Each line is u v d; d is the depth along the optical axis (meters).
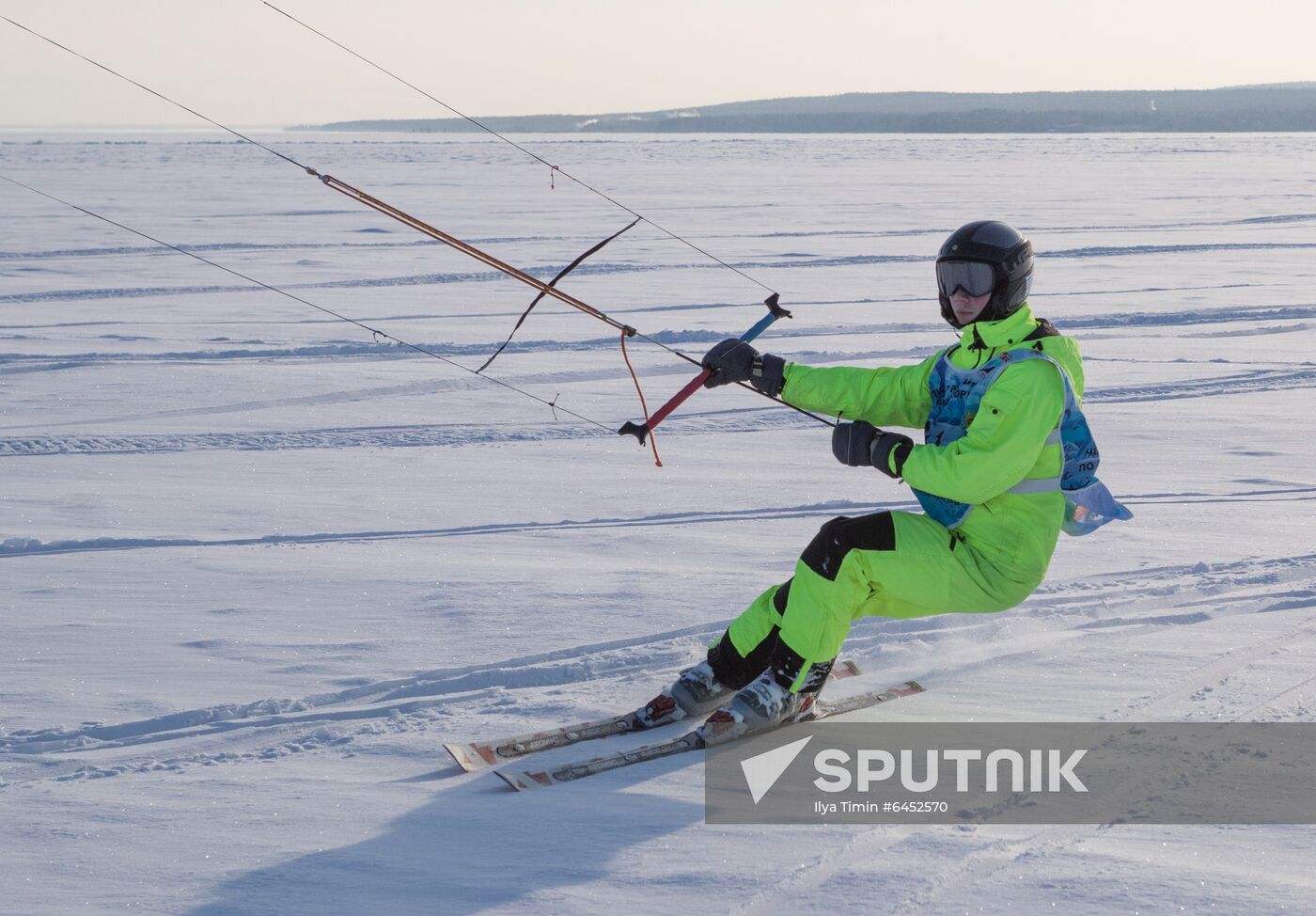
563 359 12.93
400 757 3.66
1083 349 13.37
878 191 42.62
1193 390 11.09
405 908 2.70
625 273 20.47
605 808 3.24
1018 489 3.53
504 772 3.50
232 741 3.84
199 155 78.88
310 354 13.12
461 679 4.37
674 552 6.26
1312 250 23.69
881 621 4.91
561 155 81.50
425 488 7.86
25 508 7.29
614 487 7.86
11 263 20.94
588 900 2.71
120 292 17.84
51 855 2.99
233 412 10.27
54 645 4.81
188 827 3.15
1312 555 5.93
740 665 3.90
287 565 6.01
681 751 3.60
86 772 3.56
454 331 14.59
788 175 54.16
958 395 3.61
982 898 2.69
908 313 16.03
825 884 2.77
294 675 4.45
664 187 44.72
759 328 4.04
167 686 4.35
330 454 8.86
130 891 2.80
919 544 3.52
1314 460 8.41
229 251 23.33
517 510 7.30
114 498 7.54
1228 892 2.70
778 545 6.39
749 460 8.64
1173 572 5.65
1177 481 7.81
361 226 28.83
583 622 5.04
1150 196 39.84
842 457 3.62
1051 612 5.02
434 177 52.28
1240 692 4.04
